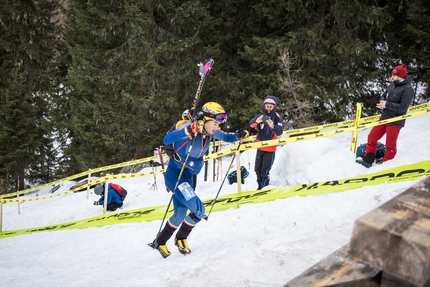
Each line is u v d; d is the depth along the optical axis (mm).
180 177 3930
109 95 14359
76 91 15391
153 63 13078
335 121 13266
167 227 4113
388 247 1128
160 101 13711
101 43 14109
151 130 14586
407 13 12906
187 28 14016
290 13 12914
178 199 3996
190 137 3854
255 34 14023
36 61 21141
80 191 13695
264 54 12641
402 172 5117
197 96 4113
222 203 5957
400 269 1109
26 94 20719
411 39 12984
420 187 1473
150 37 13539
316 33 12453
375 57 12742
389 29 13258
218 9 14445
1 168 19578
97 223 7570
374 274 1352
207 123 3861
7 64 20516
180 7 13219
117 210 8859
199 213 3898
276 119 6473
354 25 12781
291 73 12992
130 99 13250
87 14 13766
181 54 14164
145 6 13648
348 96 12844
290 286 1320
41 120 19125
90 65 13680
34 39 20328
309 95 12445
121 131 14211
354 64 12969
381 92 13797
